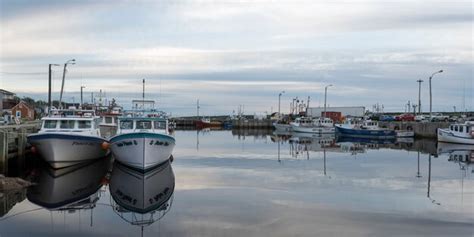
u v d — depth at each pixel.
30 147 28.98
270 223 15.05
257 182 23.19
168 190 20.91
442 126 62.53
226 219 15.56
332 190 20.97
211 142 56.44
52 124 27.69
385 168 29.45
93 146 27.17
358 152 42.34
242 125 113.56
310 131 76.88
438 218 15.75
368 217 15.83
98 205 17.98
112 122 38.78
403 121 79.56
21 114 65.19
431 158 36.59
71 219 15.75
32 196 19.52
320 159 35.38
